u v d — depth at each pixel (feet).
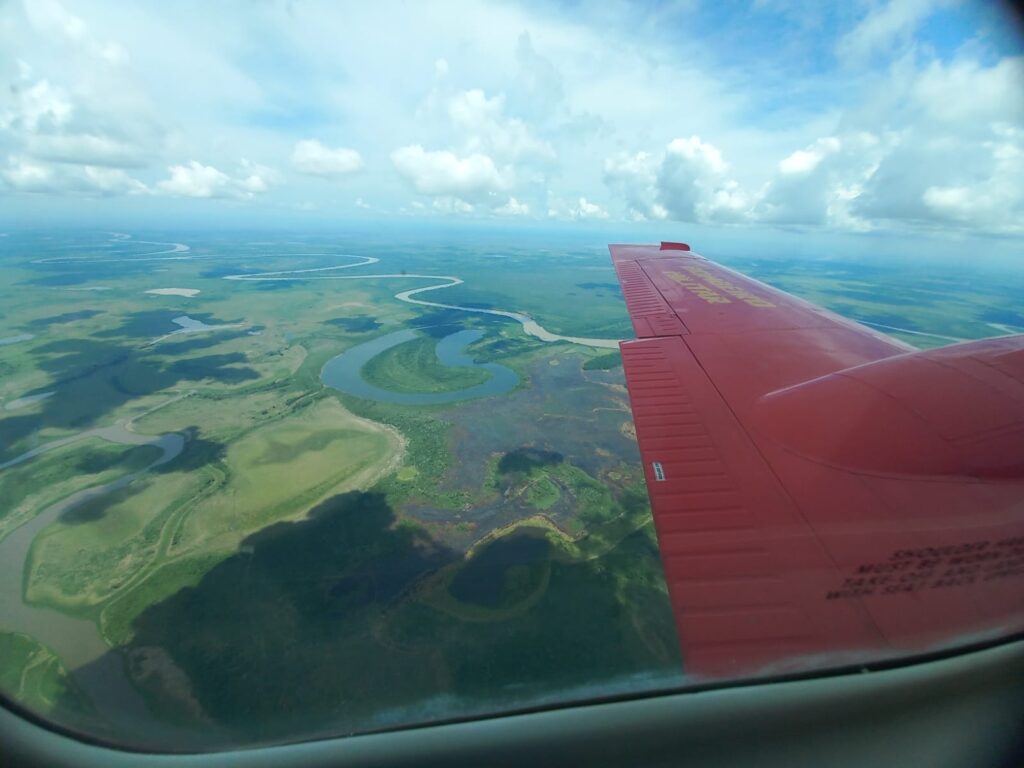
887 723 19.01
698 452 29.63
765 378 39.78
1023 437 25.09
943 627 18.98
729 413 34.19
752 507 24.49
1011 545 21.30
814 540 22.20
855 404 30.40
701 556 21.94
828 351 45.55
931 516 22.88
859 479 25.43
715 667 18.12
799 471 26.86
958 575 20.36
